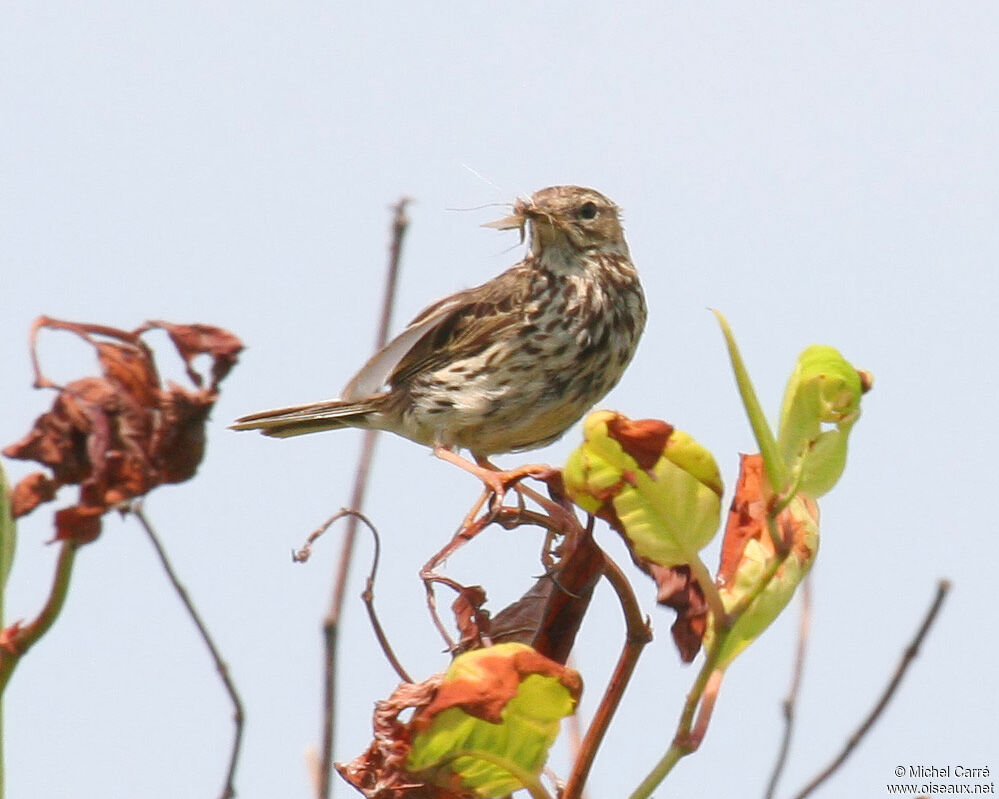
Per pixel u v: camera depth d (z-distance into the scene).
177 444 4.83
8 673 4.58
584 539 6.07
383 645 6.68
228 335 4.91
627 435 5.21
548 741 5.29
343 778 5.40
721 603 5.16
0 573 4.43
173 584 5.29
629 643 5.35
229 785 5.53
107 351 4.82
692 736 5.18
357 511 6.85
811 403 5.51
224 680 5.48
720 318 4.99
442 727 5.23
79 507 4.67
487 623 6.59
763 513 5.54
